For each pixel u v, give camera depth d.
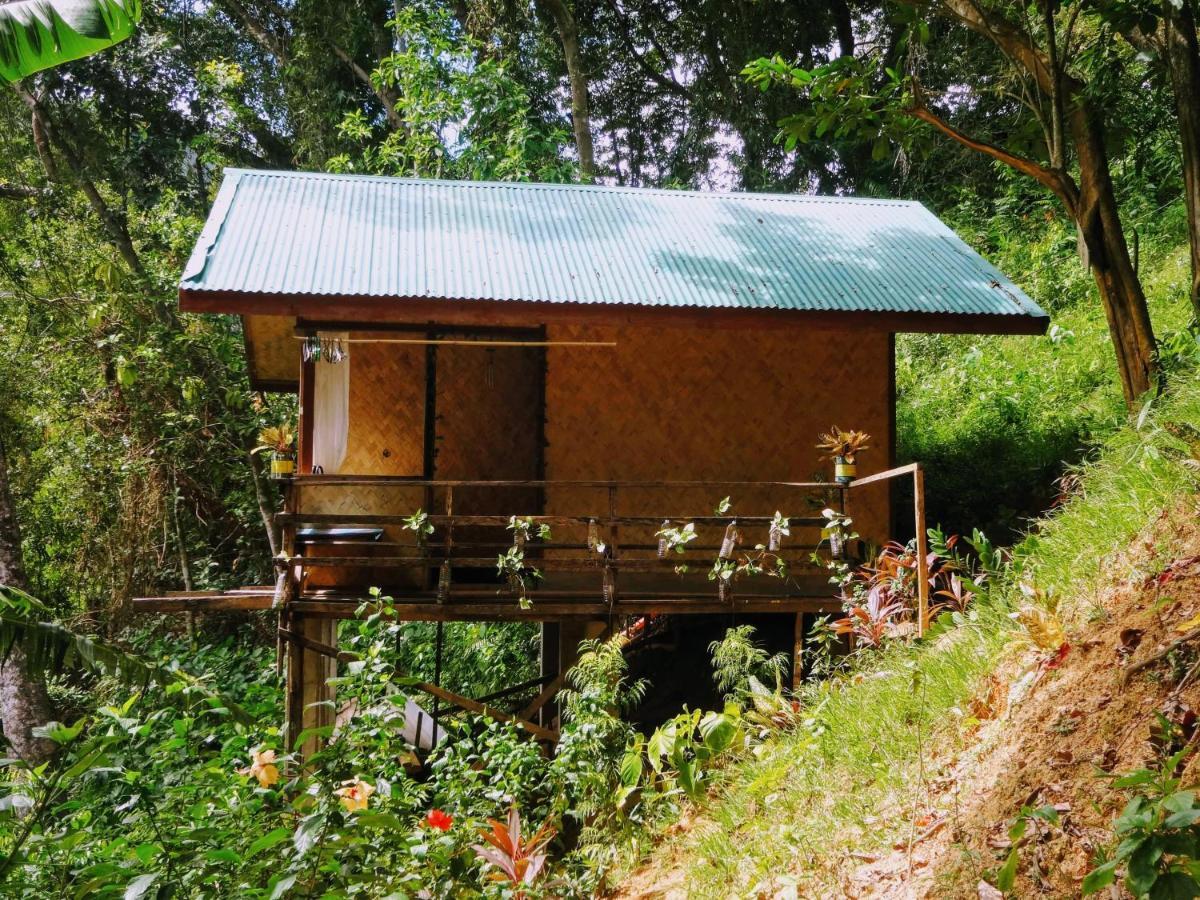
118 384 16.47
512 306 8.77
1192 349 8.15
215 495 17.14
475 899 5.12
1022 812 3.02
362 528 9.14
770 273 9.73
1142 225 15.09
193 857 4.32
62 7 6.14
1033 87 9.09
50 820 5.31
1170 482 5.07
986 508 11.17
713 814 5.85
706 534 9.85
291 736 8.45
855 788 5.09
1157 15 7.79
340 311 8.63
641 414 9.91
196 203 22.61
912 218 11.66
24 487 16.73
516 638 14.80
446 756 6.48
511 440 9.95
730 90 24.00
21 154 19.55
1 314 16.78
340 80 25.44
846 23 23.77
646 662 12.08
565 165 19.53
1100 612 4.45
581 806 6.50
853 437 8.60
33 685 12.37
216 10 26.20
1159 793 2.76
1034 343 14.49
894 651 6.40
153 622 16.20
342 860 4.45
